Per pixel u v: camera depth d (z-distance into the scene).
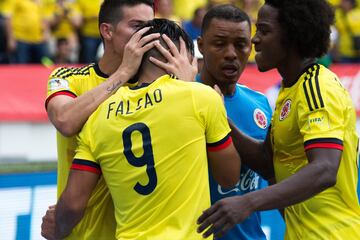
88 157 9.12
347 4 36.31
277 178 9.91
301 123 9.07
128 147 8.84
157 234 8.69
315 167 8.56
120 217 9.06
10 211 14.52
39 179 14.97
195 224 8.69
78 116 9.30
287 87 9.67
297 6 9.32
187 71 9.24
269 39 9.50
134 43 9.41
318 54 9.52
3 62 31.12
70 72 10.35
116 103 9.05
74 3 32.75
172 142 8.73
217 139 8.97
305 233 9.55
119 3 10.30
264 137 11.40
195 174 8.77
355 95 31.55
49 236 9.96
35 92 27.98
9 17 30.95
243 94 11.36
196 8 32.75
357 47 36.47
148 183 8.77
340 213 9.42
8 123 27.42
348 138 9.20
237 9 10.74
